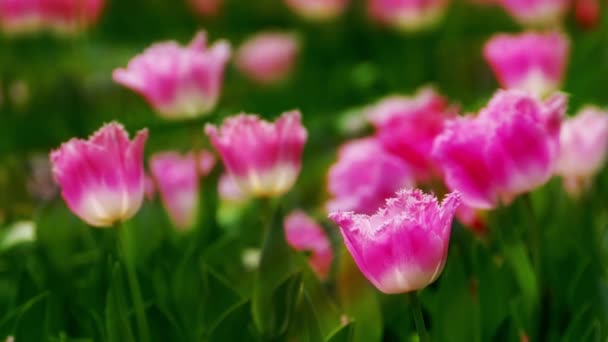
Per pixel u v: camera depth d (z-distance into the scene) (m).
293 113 1.26
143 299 1.28
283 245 1.19
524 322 1.22
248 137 1.26
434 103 1.55
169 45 1.42
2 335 1.24
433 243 1.07
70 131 2.60
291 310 1.16
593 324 1.16
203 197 1.42
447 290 1.19
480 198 1.19
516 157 1.17
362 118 2.26
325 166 1.99
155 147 2.46
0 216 1.72
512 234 1.20
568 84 2.25
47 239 1.38
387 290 1.08
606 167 1.52
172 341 1.21
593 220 1.36
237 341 1.18
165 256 1.37
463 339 1.20
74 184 1.17
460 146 1.17
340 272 1.20
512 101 1.18
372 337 1.20
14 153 2.43
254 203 1.61
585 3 2.54
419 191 1.09
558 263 1.30
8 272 1.43
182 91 1.40
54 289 1.34
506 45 1.59
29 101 2.69
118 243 1.19
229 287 1.23
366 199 1.30
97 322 1.22
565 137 1.33
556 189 1.41
